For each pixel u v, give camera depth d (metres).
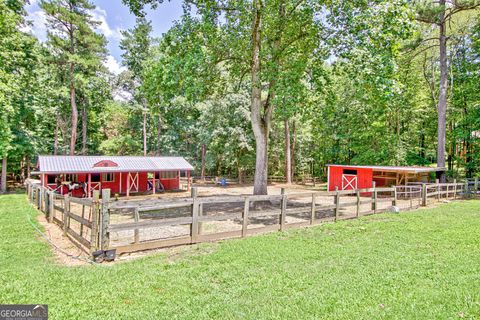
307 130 30.56
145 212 12.55
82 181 19.98
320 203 15.27
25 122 25.16
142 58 32.88
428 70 27.88
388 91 9.89
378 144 25.77
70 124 31.88
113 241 7.09
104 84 30.52
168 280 4.57
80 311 3.57
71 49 25.17
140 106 32.94
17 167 27.16
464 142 25.52
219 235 7.18
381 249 6.27
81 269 5.07
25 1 22.08
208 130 28.70
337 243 6.80
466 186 17.81
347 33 11.41
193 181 31.97
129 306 3.72
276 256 5.78
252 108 13.64
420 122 27.50
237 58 13.60
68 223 7.72
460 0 18.31
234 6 11.97
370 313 3.52
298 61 11.55
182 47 12.09
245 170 32.16
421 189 14.12
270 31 12.32
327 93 14.27
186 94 11.30
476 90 22.47
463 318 3.38
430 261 5.47
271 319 3.40
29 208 12.84
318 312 3.56
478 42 21.05
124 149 37.00
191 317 3.45
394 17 9.70
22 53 18.56
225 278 4.66
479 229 8.20
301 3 11.96
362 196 19.50
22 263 5.48
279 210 8.23
